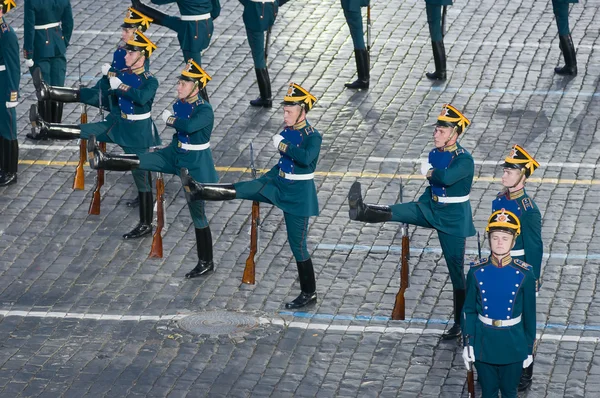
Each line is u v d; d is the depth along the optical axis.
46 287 46.81
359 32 63.94
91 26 73.69
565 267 47.44
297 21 74.12
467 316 35.84
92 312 44.91
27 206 53.53
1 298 45.94
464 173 40.94
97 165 45.84
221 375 40.53
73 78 66.50
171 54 69.81
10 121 54.59
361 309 44.94
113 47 70.88
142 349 42.25
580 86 64.75
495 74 66.44
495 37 71.25
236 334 43.12
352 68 67.81
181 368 40.97
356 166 56.62
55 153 58.81
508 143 58.41
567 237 49.81
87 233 51.25
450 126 41.06
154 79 49.47
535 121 60.75
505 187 40.09
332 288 46.50
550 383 39.56
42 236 50.94
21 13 75.50
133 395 39.28
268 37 62.41
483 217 51.50
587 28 72.06
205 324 43.84
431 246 49.62
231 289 46.69
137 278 47.59
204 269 47.69
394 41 71.19
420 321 44.00
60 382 40.09
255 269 47.81
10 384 39.91
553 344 41.94
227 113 62.56
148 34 72.56
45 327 43.81
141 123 49.69
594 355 41.22
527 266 35.50
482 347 35.38
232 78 66.75
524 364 35.50
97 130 49.94
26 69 68.00
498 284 35.25
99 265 48.59
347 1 63.09
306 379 40.25
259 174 56.00
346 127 60.75
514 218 35.34
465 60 68.25
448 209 41.62
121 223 52.16
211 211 53.00
